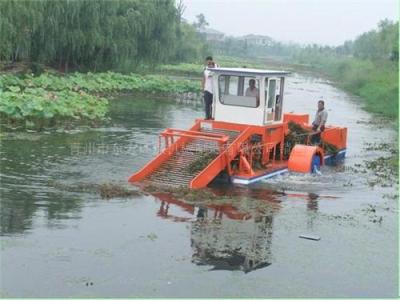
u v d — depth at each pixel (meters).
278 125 15.94
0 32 33.88
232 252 9.59
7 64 39.50
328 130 18.38
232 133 15.29
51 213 11.06
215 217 11.43
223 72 15.37
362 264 9.41
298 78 75.62
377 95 43.06
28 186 12.88
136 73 47.44
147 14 45.38
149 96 37.22
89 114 24.72
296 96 45.91
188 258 9.23
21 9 35.69
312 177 15.51
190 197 12.65
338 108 37.47
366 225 11.41
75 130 21.14
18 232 9.92
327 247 10.10
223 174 14.46
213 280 8.48
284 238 10.42
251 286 8.35
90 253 9.20
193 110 30.69
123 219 10.96
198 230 10.59
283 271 8.95
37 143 18.05
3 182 13.10
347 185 14.73
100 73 41.38
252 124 15.30
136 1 45.50
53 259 8.89
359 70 64.44
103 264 8.82
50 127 21.30
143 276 8.48
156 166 14.25
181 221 11.05
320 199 13.22
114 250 9.38
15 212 10.98
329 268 9.18
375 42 78.75
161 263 8.98
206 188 13.64
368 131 26.31
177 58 74.12
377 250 10.08
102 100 27.83
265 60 132.50
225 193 13.34
